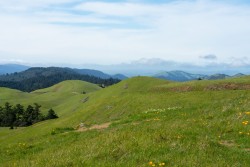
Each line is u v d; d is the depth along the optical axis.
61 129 32.94
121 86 132.62
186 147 14.48
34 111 196.12
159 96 67.81
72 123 73.69
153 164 12.53
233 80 80.88
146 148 14.80
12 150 23.67
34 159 17.83
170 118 26.34
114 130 23.47
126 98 74.94
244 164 12.67
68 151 17.19
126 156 14.06
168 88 89.62
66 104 192.38
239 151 14.66
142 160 13.40
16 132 82.88
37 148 23.44
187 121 22.98
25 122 187.62
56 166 14.26
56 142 24.59
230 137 17.56
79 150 16.88
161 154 13.95
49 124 80.44
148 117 29.41
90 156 14.77
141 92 80.06
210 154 13.68
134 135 17.50
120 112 67.69
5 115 197.50
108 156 14.49
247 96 28.05
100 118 70.00
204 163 12.54
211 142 15.49
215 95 57.81
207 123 20.75
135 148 14.95
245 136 17.28
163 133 17.12
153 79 134.88
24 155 21.67
